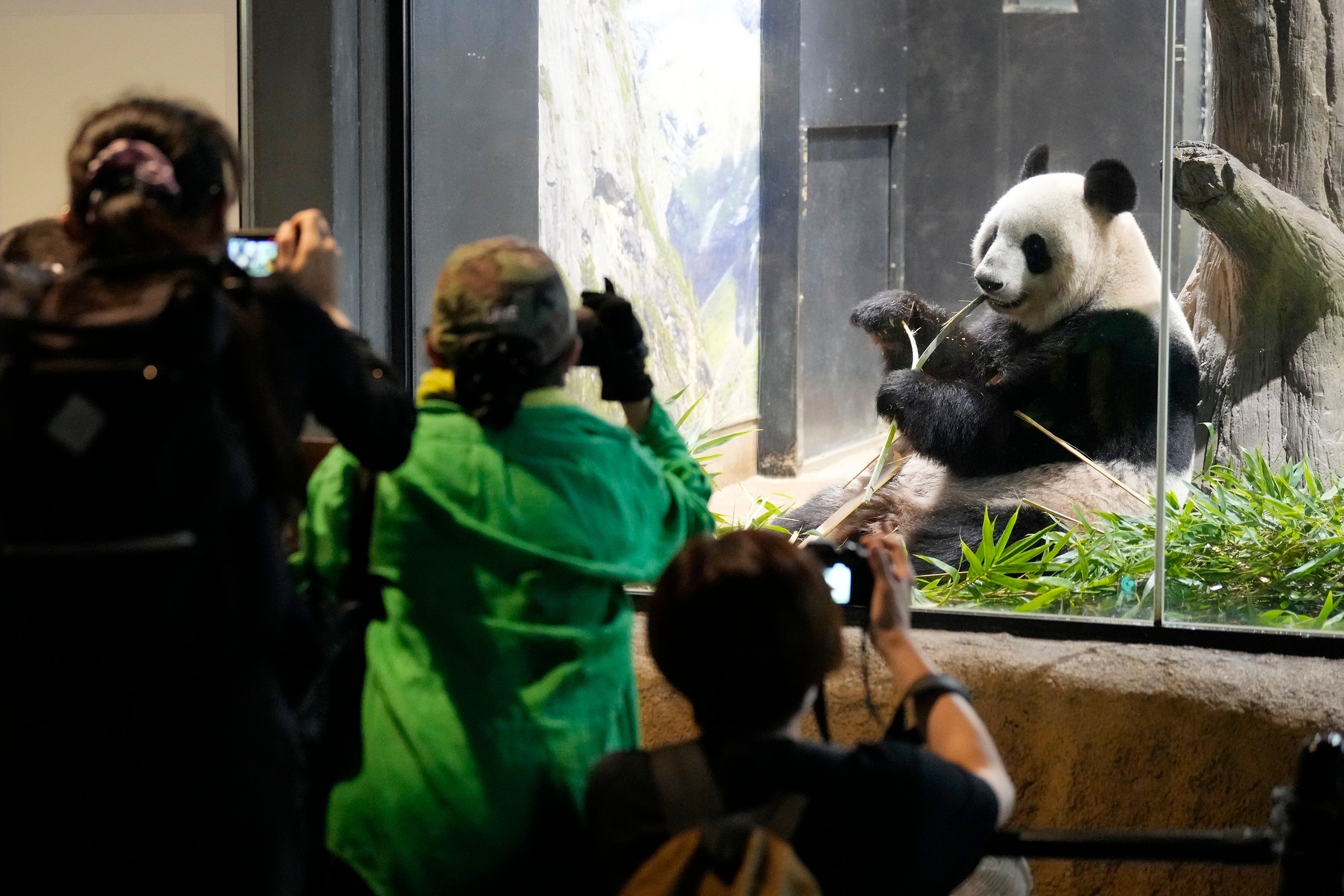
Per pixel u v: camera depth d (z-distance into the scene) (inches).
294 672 68.5
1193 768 110.3
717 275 206.8
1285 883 68.6
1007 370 189.3
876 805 64.1
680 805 64.6
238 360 60.2
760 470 210.2
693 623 66.0
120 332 57.2
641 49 196.4
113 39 166.6
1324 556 148.9
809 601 66.4
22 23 166.7
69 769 58.1
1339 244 196.9
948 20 195.9
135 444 56.9
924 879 64.6
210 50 166.2
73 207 64.6
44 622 57.6
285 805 62.5
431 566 72.9
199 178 64.7
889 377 187.3
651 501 80.4
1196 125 229.5
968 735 70.7
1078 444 180.7
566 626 73.1
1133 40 181.6
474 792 70.1
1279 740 107.5
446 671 72.0
